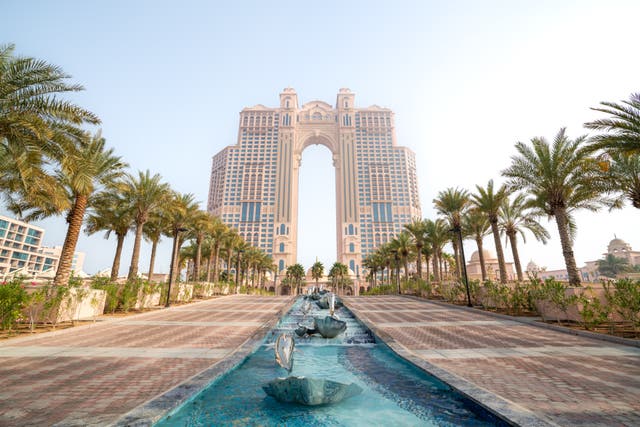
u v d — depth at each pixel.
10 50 11.56
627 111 12.58
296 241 146.00
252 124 157.25
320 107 170.75
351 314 20.39
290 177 145.88
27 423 4.03
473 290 24.56
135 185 25.05
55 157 12.66
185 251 50.38
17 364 7.26
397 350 8.77
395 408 4.88
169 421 4.32
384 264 66.31
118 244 27.08
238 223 138.38
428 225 41.19
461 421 4.36
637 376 6.14
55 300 13.79
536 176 18.89
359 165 150.12
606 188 16.45
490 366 7.01
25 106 11.90
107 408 4.59
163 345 9.57
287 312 21.69
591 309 12.40
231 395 5.46
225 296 39.25
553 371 6.55
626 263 73.06
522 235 31.44
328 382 5.31
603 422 4.03
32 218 20.97
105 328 13.29
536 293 15.91
